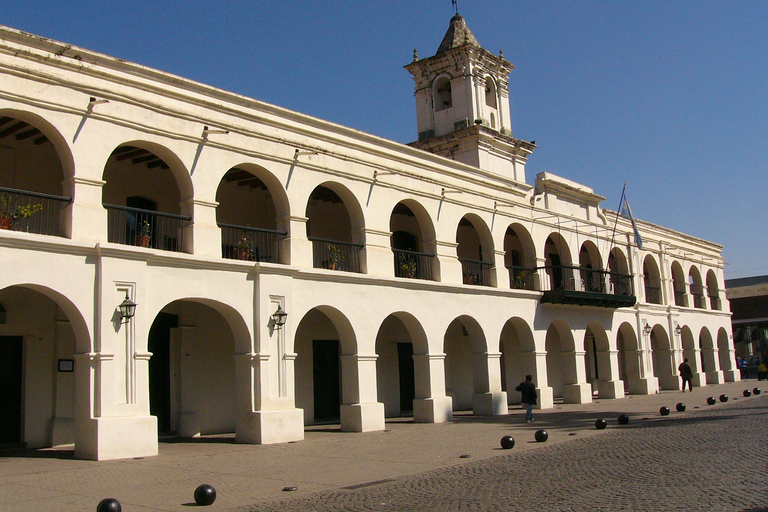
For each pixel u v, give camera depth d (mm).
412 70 28859
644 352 31531
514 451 13711
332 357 22609
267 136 17312
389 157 20562
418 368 20875
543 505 8398
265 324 16500
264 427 15891
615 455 12484
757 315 51938
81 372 13789
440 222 21891
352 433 18062
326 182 18797
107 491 10219
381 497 9461
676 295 36906
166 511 8875
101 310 13773
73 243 13523
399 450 14398
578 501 8531
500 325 23328
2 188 12836
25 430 15492
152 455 13992
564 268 27609
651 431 16266
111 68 14828
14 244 12797
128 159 17781
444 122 27766
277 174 17500
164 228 18578
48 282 13203
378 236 19828
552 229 26922
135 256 14398
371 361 19000
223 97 16719
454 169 22812
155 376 18188
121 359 14008
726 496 8453
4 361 15586
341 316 18578
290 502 9336
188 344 18516
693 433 15344
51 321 16281
